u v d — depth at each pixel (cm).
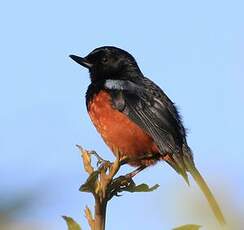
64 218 406
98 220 448
